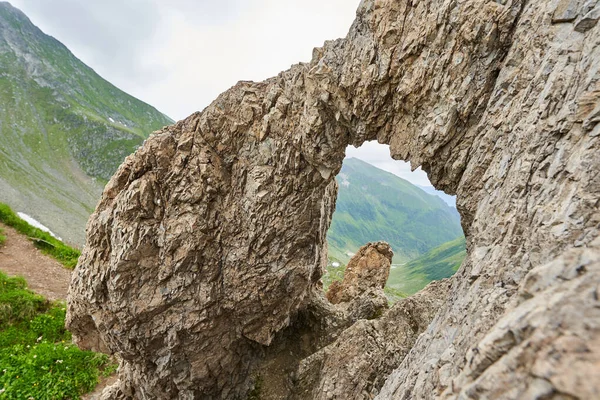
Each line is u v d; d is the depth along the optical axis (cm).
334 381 1811
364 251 3528
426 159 1373
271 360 2319
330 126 1647
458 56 1211
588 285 453
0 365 2261
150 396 1950
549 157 839
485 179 1123
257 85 1830
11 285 2997
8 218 4044
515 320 507
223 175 1823
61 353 2512
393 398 1084
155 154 1725
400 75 1354
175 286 1756
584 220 668
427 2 1249
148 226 1694
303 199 1880
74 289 1861
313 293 2850
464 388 534
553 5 959
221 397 2117
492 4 1118
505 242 887
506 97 1096
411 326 2148
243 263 1886
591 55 807
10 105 15900
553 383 392
